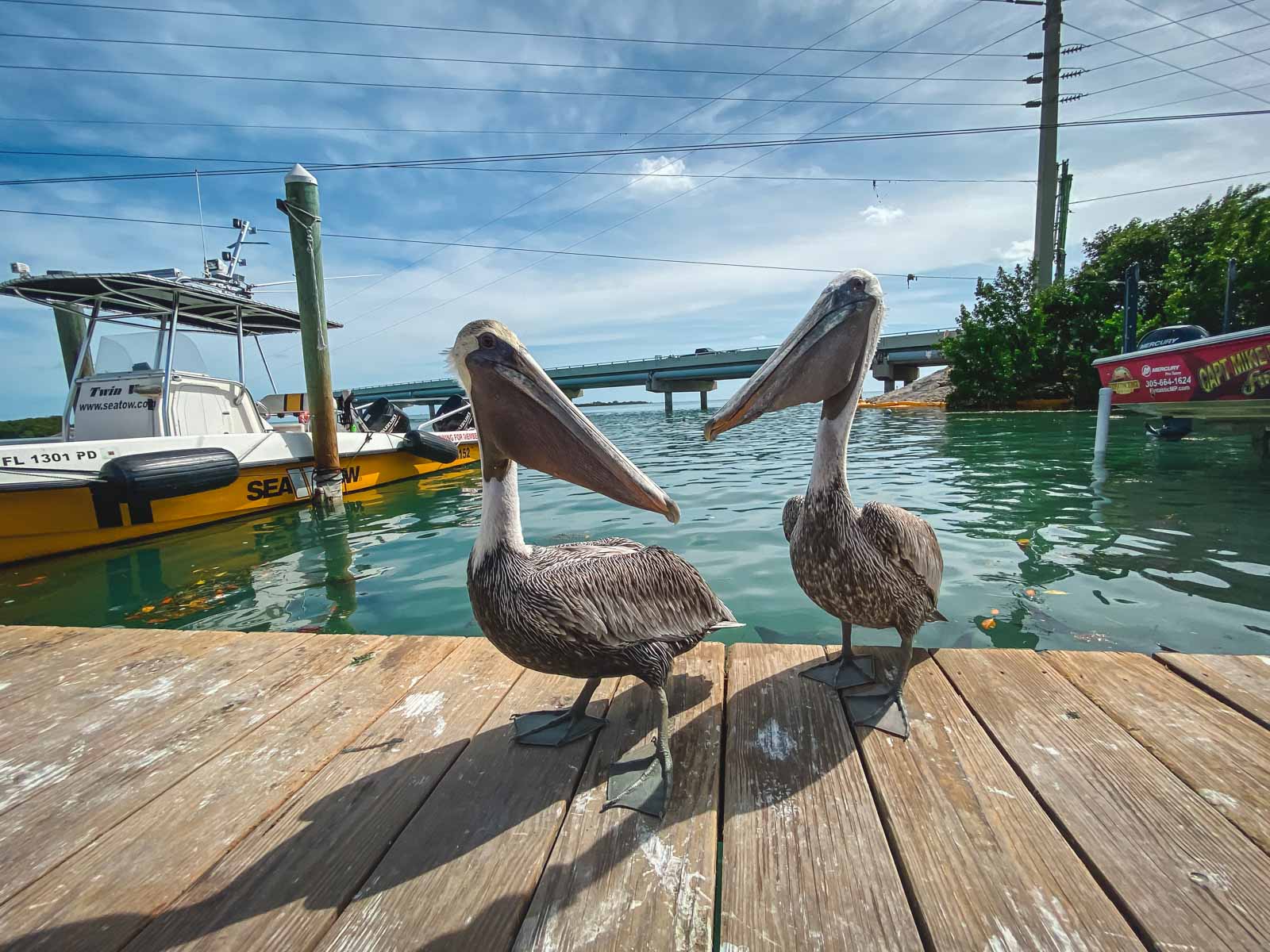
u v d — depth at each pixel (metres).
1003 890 1.77
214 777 2.42
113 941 1.71
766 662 3.24
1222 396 9.80
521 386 2.28
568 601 2.25
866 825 2.05
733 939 1.65
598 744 2.56
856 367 2.70
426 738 2.64
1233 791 2.13
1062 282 25.23
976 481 9.72
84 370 10.11
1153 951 1.57
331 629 5.18
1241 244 19.25
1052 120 35.50
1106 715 2.62
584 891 1.81
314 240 10.68
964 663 3.09
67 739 2.70
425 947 1.65
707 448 17.45
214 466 9.33
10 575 7.59
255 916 1.77
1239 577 5.15
